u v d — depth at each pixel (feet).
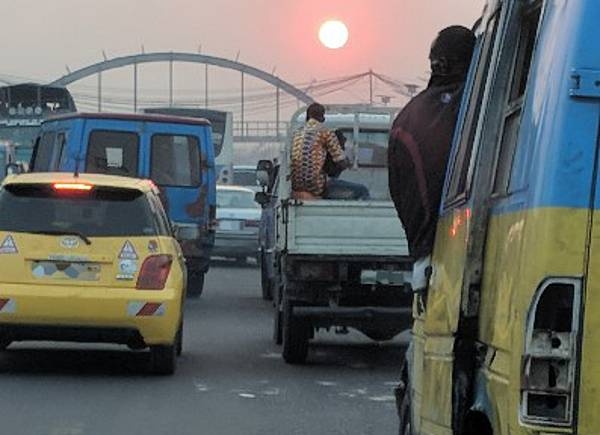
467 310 15.24
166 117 70.33
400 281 44.11
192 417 34.35
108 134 69.67
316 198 47.91
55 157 71.72
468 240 15.39
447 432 16.69
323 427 33.35
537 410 12.41
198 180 70.49
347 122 56.39
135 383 40.32
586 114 12.53
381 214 44.24
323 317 44.21
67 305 39.29
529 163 13.24
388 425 33.76
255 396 38.45
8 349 47.80
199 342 53.11
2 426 32.19
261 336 55.67
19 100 144.66
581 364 12.35
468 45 20.22
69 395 37.45
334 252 44.19
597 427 12.33
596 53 12.57
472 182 15.89
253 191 110.73
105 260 39.99
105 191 40.81
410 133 19.45
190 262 70.74
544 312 12.44
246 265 114.42
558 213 12.44
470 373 15.26
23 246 39.73
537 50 13.76
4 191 40.70
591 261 12.37
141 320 39.86
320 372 44.47
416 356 21.74
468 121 17.52
